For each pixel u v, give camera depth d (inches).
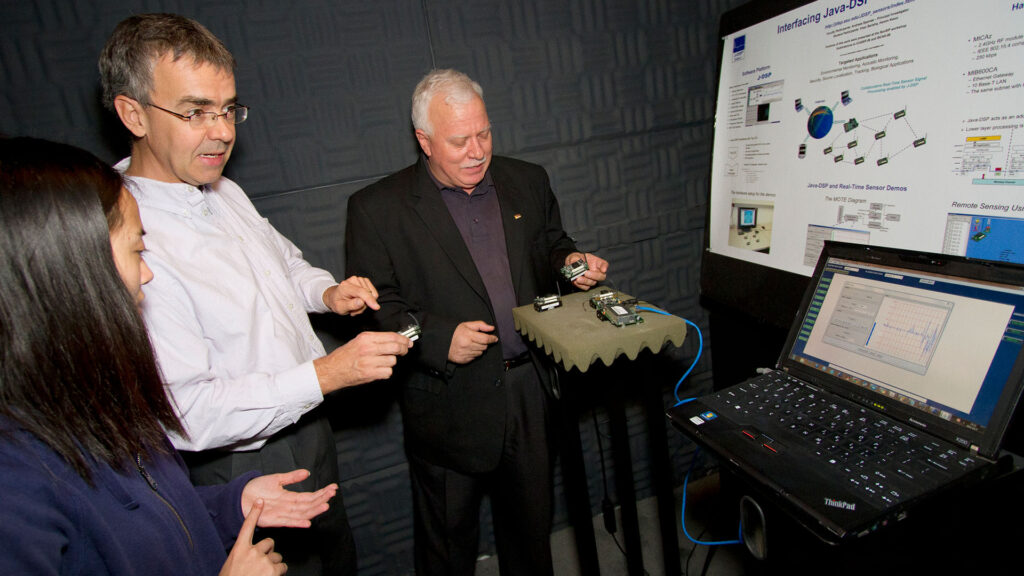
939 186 43.9
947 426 31.6
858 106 50.6
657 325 38.6
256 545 29.8
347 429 71.8
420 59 65.6
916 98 45.0
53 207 21.5
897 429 33.5
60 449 22.9
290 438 46.8
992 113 39.4
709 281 76.7
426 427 59.3
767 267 64.9
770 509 40.3
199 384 38.5
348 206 59.6
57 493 22.6
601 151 76.0
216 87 37.8
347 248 59.5
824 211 55.9
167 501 29.0
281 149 63.1
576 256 55.8
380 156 66.5
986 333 31.2
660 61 75.5
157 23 36.4
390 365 41.2
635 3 72.6
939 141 43.6
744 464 33.7
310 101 62.9
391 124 66.1
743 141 67.4
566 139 73.8
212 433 38.4
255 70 60.4
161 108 36.6
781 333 71.1
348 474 72.9
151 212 39.2
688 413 40.1
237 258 42.9
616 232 78.8
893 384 35.3
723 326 82.8
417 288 57.8
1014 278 30.2
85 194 22.4
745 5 64.7
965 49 40.8
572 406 45.3
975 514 32.6
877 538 33.9
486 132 52.9
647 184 79.0
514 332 58.7
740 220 69.3
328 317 67.7
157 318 37.3
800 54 56.9
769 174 63.4
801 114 57.6
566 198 75.8
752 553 43.3
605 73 73.5
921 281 35.5
